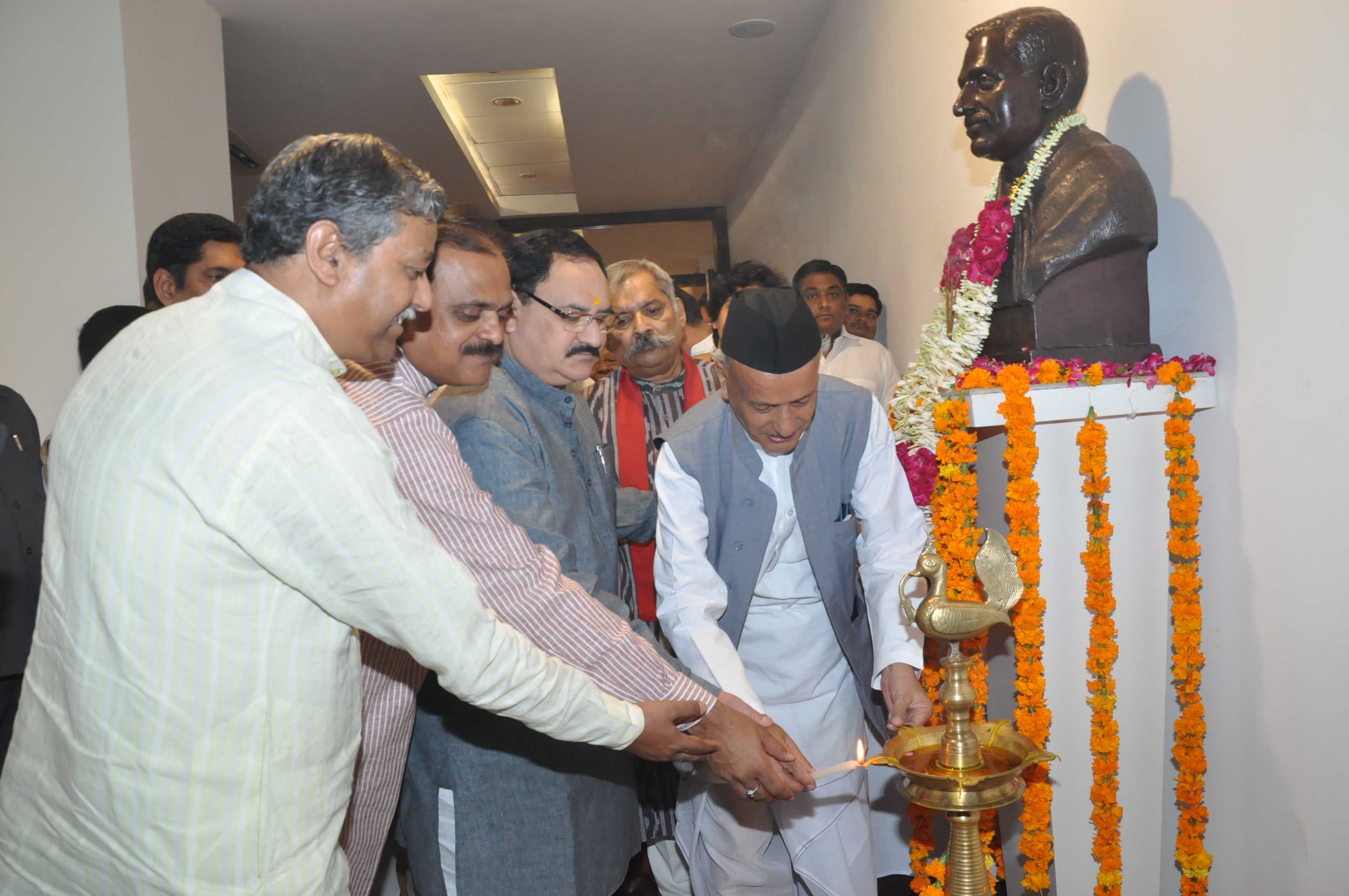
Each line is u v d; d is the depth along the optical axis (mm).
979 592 1752
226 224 2508
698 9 4637
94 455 1028
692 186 7977
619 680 1394
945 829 2088
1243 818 1798
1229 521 1795
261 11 4371
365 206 1099
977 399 1741
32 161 3582
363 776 1486
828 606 1811
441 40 4793
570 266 1665
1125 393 1772
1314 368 1563
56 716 1063
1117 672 1834
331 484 1014
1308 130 1555
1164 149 1962
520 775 1561
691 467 1768
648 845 2254
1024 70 1866
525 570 1365
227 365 1033
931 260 3590
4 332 3594
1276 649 1688
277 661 1037
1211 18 1788
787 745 1509
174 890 1020
